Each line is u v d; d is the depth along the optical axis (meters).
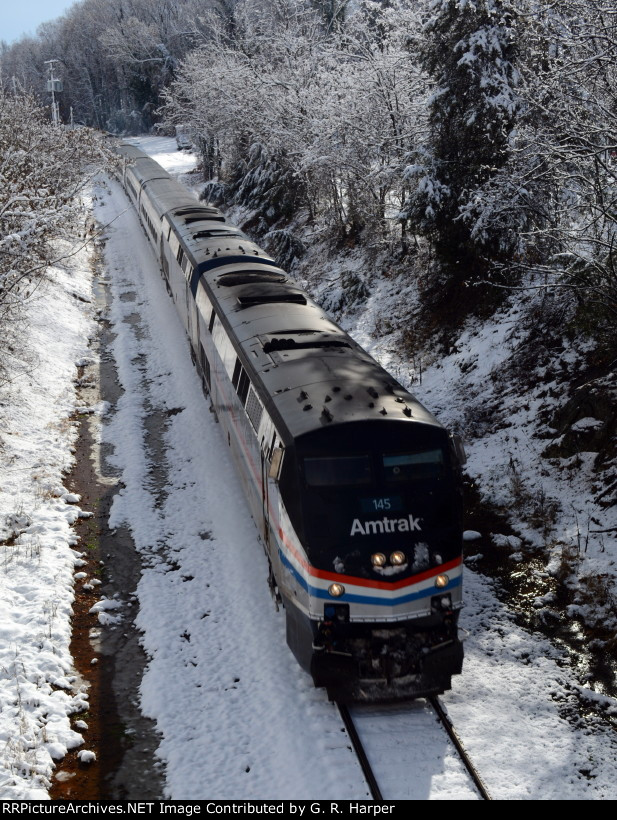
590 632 10.11
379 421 9.00
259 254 18.75
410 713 8.72
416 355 18.86
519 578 11.34
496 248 17.31
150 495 14.08
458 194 17.70
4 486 13.95
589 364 14.24
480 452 14.56
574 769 7.91
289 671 9.47
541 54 15.14
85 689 9.46
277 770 7.96
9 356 18.38
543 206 15.95
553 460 13.30
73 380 19.52
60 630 10.36
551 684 9.20
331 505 8.62
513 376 15.70
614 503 11.84
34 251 18.75
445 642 8.84
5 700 8.95
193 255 19.12
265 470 10.13
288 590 9.16
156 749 8.46
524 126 15.64
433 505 8.88
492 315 17.80
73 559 12.07
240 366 12.26
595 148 11.96
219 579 11.53
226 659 9.82
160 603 11.00
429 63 18.00
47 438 16.00
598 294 12.70
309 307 13.88
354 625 8.55
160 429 16.86
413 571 8.60
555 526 12.05
